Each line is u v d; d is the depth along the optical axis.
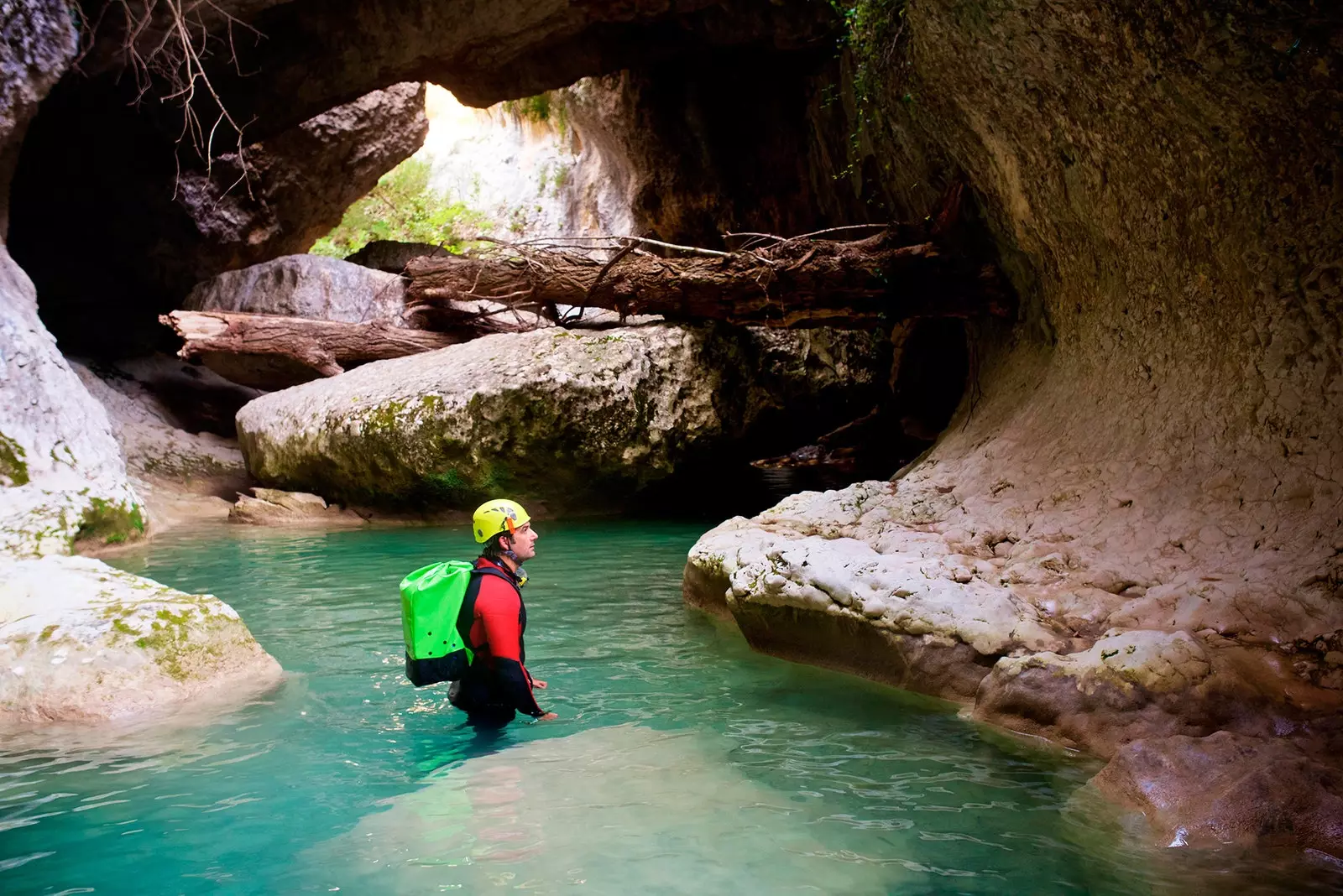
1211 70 4.36
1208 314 5.06
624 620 5.70
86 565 5.22
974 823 2.88
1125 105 5.08
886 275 8.30
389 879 2.51
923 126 7.50
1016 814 2.96
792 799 3.07
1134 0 4.53
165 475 11.29
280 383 12.75
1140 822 2.88
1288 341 4.52
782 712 4.00
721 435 10.72
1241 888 2.46
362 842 2.74
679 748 3.56
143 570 7.20
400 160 17.16
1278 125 4.31
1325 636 3.62
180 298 14.73
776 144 13.96
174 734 3.72
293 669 4.63
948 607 4.33
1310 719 3.25
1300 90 4.09
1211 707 3.36
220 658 4.43
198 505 10.83
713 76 14.09
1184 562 4.40
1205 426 4.89
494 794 3.12
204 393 13.49
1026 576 4.66
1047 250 6.61
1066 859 2.64
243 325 11.91
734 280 9.71
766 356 11.77
